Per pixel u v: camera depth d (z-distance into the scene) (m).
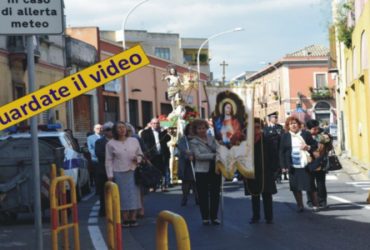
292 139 13.11
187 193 15.32
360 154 27.97
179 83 22.97
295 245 9.47
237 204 15.09
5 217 13.54
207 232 10.96
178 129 21.59
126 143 11.88
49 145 13.33
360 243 9.49
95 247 9.83
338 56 38.22
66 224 8.62
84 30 39.66
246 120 11.53
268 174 11.66
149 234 10.99
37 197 5.96
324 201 13.61
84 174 18.27
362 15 23.86
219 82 11.59
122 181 11.77
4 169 13.06
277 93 82.31
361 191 17.25
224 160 11.45
